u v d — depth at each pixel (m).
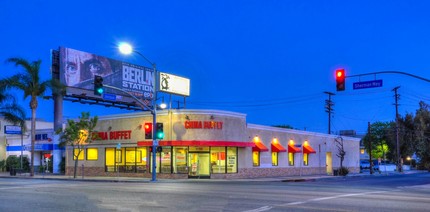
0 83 42.06
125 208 14.76
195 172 38.34
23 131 49.91
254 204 15.88
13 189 23.55
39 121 68.00
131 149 40.94
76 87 51.88
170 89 49.56
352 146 64.12
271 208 14.75
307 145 52.28
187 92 52.06
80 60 52.81
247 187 25.30
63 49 51.03
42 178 38.72
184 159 38.53
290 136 49.25
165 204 15.86
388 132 82.94
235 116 39.66
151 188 23.95
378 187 28.27
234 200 17.22
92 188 24.02
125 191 21.64
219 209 14.46
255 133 43.44
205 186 26.30
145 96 61.62
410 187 29.52
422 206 15.67
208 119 38.12
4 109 47.16
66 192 21.22
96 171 42.69
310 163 52.75
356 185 30.25
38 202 16.70
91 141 41.69
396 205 15.90
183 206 15.27
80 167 44.03
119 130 41.47
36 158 56.34
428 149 65.38
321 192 21.72
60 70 50.38
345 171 50.06
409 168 80.75
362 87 26.78
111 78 56.72
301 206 15.32
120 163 41.34
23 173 50.12
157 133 34.66
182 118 38.09
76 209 14.55
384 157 88.44
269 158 45.09
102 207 15.05
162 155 38.91
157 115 39.03
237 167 39.84
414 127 68.06
